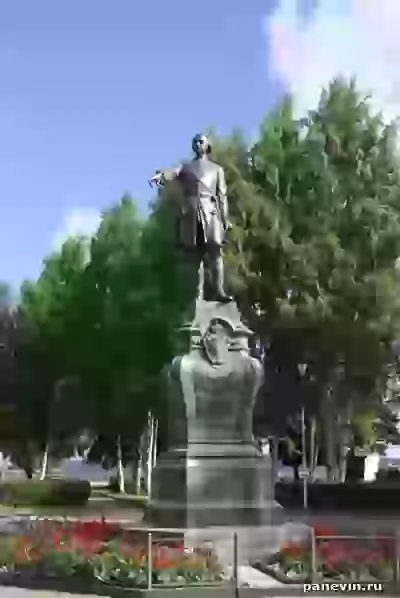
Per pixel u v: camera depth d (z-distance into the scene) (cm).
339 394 4447
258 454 1939
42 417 5344
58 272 5334
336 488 4125
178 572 1533
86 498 4106
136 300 4472
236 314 1994
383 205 3966
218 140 4053
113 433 5000
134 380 4684
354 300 3831
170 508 1892
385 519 3167
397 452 6800
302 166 3941
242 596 1527
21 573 1722
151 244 4428
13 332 5556
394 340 4012
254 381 1959
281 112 4091
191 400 1934
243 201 3844
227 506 1886
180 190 2052
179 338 2017
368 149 3988
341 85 4056
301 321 3859
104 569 1600
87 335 4828
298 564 1648
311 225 3884
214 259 2006
